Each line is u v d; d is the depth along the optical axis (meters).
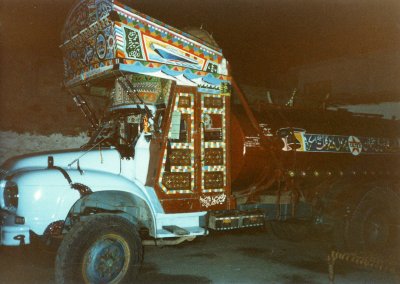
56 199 3.73
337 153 6.04
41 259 5.12
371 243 5.48
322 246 6.13
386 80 9.05
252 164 5.18
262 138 5.21
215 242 6.30
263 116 5.64
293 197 5.52
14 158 4.73
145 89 4.60
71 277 3.57
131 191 4.15
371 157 6.46
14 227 3.58
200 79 4.53
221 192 4.70
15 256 5.24
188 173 4.46
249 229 7.29
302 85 11.34
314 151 5.77
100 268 3.76
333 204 5.58
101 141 4.56
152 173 4.30
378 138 6.60
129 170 4.42
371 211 5.48
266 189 5.55
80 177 3.91
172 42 4.34
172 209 4.34
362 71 9.62
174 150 4.38
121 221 3.95
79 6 4.64
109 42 4.04
